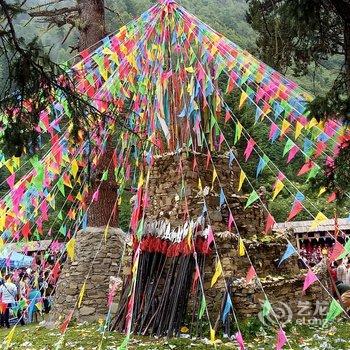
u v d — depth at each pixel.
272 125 8.63
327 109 5.34
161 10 10.49
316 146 8.41
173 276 9.90
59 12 14.44
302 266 14.08
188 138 11.14
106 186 13.11
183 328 9.50
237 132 8.60
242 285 9.86
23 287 13.61
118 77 10.12
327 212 21.31
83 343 9.42
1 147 5.53
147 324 9.74
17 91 5.32
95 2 14.28
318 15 6.00
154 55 10.40
